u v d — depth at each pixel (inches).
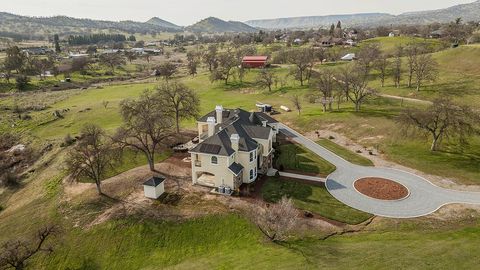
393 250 1440.7
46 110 4500.5
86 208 2018.9
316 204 1962.4
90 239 1796.3
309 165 2490.2
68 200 2138.3
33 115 4239.7
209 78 5910.4
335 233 1701.5
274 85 5315.0
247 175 2208.4
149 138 2901.1
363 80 3922.2
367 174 2327.8
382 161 2522.1
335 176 2310.5
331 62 6392.7
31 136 3607.3
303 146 2874.0
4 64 7116.1
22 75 6643.7
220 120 2699.3
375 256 1395.2
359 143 2888.8
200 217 1872.5
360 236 1660.9
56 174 2586.1
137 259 1672.0
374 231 1700.3
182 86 3481.8
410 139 2768.2
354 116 3449.8
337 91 4005.9
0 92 5821.9
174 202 2014.0
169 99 3243.1
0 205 2443.4
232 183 2108.8
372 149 2738.7
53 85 6501.0
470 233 1598.2
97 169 2190.0
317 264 1379.2
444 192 2033.7
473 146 2591.0
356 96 3676.2
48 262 1697.8
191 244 1728.6
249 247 1642.5
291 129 3348.9
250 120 2652.6
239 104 4387.3
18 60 7140.8
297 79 5113.2
